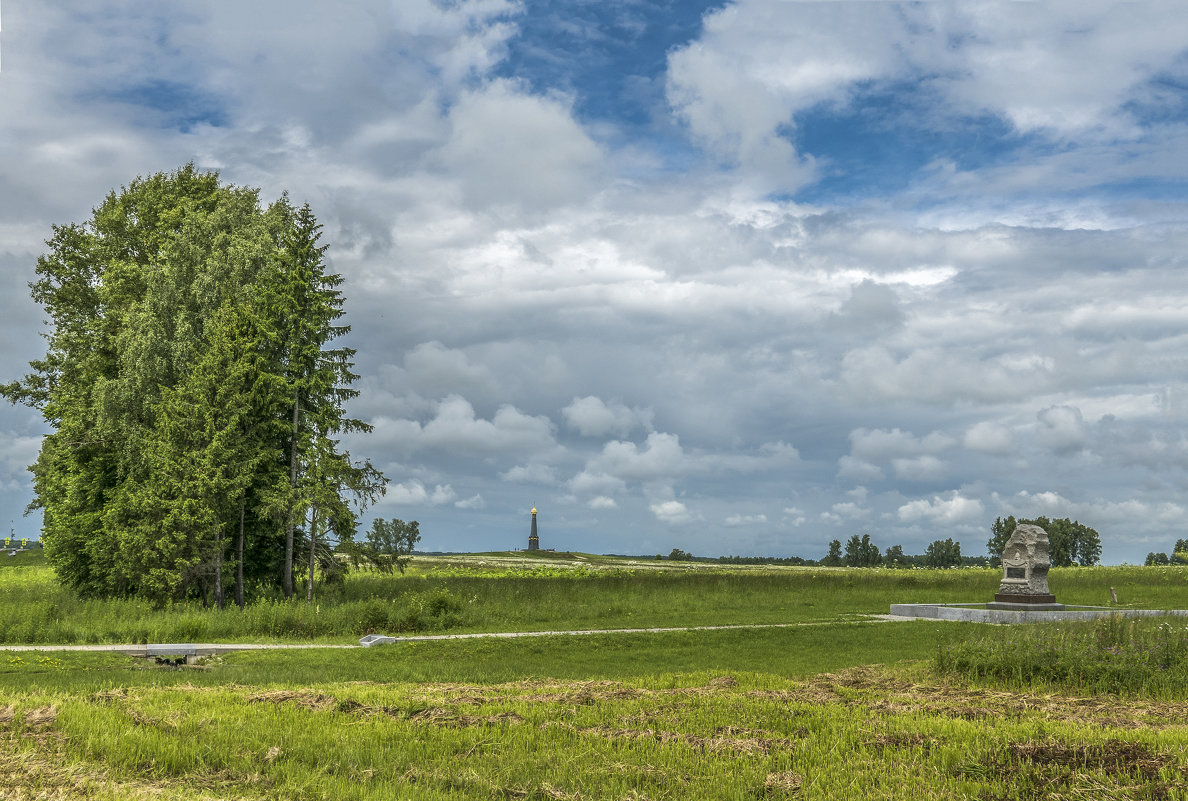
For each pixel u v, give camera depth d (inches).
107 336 1814.7
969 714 499.2
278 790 362.6
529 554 6318.9
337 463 1659.7
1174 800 336.8
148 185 1971.0
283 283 1733.5
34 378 2092.8
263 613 1145.4
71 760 398.9
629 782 375.2
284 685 666.2
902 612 1449.3
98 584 1617.9
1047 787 358.3
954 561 4884.4
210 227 1787.6
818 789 361.4
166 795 351.3
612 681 675.4
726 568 4722.0
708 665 852.0
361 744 431.5
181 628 1061.8
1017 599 1422.2
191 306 1728.6
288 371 1717.5
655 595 1701.5
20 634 1003.3
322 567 1702.8
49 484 1998.0
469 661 903.1
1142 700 573.3
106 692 571.8
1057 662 649.0
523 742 437.7
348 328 1768.0
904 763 398.0
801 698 565.6
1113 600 1582.2
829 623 1258.0
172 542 1462.8
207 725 460.4
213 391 1581.0
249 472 1569.9
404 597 1392.7
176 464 1493.6
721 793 356.8
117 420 1608.0
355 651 953.5
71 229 2047.2
